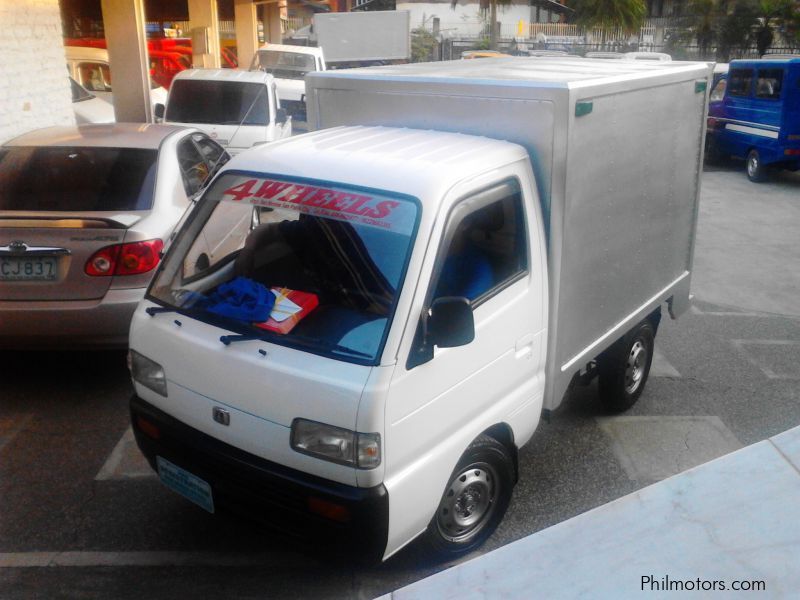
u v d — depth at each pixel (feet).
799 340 23.76
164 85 73.26
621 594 8.39
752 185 51.24
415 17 148.46
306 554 11.14
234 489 11.19
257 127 37.70
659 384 20.31
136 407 12.44
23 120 31.22
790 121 48.67
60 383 18.83
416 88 13.91
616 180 14.44
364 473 10.22
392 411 10.32
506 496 13.34
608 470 16.07
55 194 18.38
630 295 16.20
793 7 128.26
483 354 11.88
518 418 13.07
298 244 11.79
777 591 8.32
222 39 103.14
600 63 18.24
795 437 10.83
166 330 11.85
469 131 13.51
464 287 11.83
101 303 16.78
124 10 41.68
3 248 16.37
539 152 12.77
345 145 12.94
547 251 13.07
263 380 10.68
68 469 15.37
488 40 141.59
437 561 12.75
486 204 11.75
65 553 12.91
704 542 9.06
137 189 18.70
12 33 30.22
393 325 10.44
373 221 11.19
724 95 56.18
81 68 51.39
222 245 12.49
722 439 17.47
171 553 12.97
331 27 88.99
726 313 26.11
